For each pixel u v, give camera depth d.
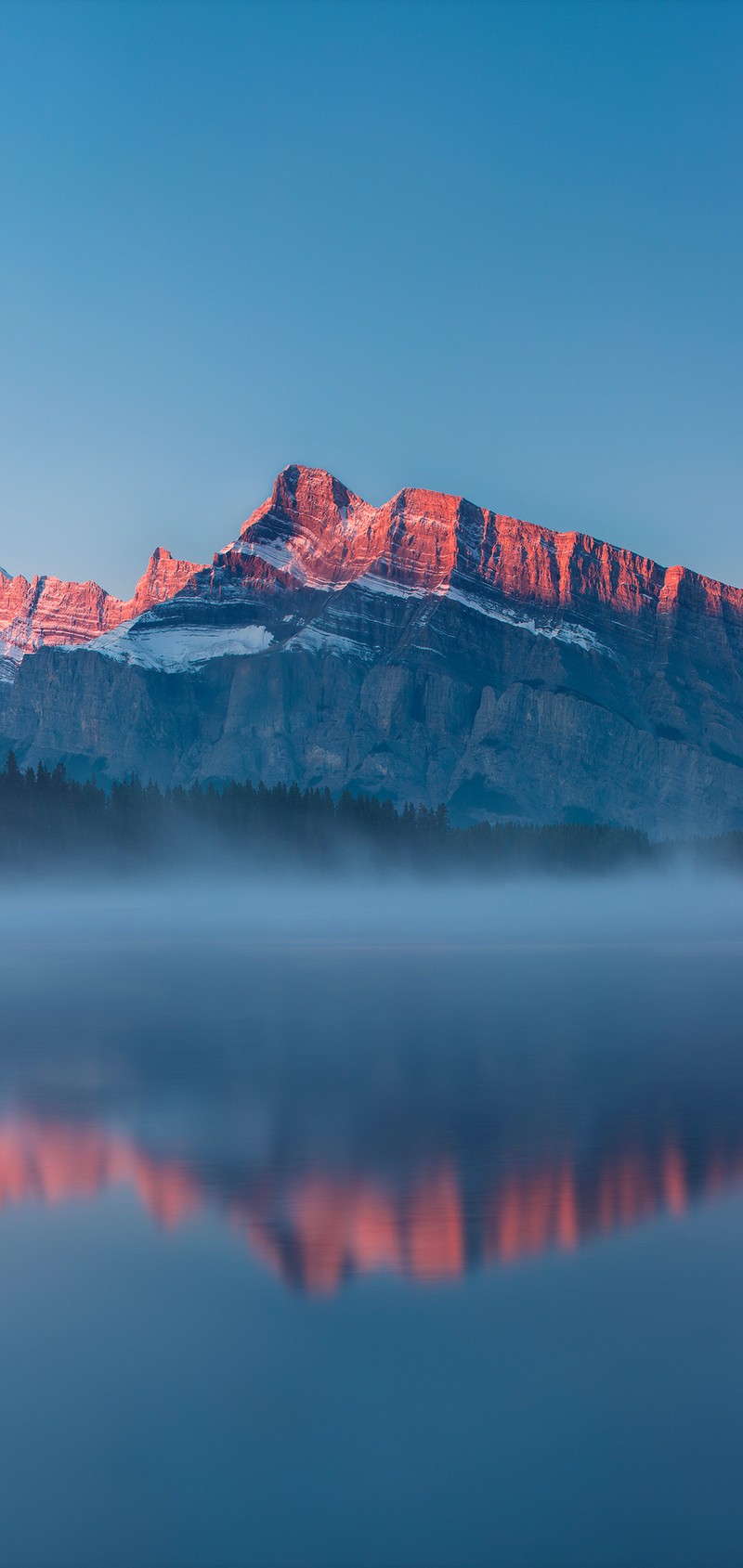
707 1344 20.58
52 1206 29.20
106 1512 15.95
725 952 136.75
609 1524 15.66
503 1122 39.41
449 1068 51.97
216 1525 15.72
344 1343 20.77
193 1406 18.44
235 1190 30.50
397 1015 73.19
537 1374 19.47
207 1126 38.97
